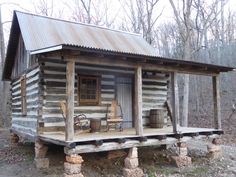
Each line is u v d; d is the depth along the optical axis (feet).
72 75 24.31
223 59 101.76
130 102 38.83
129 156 27.45
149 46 46.96
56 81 31.83
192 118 73.41
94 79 35.27
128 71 38.32
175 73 32.40
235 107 74.90
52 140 26.30
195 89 87.10
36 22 38.58
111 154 31.60
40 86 30.96
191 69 33.91
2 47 71.46
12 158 34.19
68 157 23.77
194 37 78.18
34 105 32.91
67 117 23.99
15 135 45.11
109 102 36.35
